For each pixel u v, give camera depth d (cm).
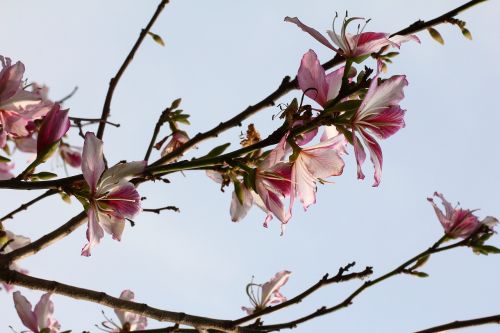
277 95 115
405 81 102
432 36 119
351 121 102
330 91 103
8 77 106
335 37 105
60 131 100
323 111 100
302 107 101
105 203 104
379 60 110
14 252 114
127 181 104
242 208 110
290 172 103
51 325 118
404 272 112
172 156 113
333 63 113
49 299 119
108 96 130
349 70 104
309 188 103
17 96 106
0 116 107
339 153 108
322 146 103
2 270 108
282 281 128
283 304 112
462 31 118
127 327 129
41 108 107
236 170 105
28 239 130
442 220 114
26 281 109
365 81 100
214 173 116
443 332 112
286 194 103
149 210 113
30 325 117
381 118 103
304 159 103
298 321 113
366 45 104
